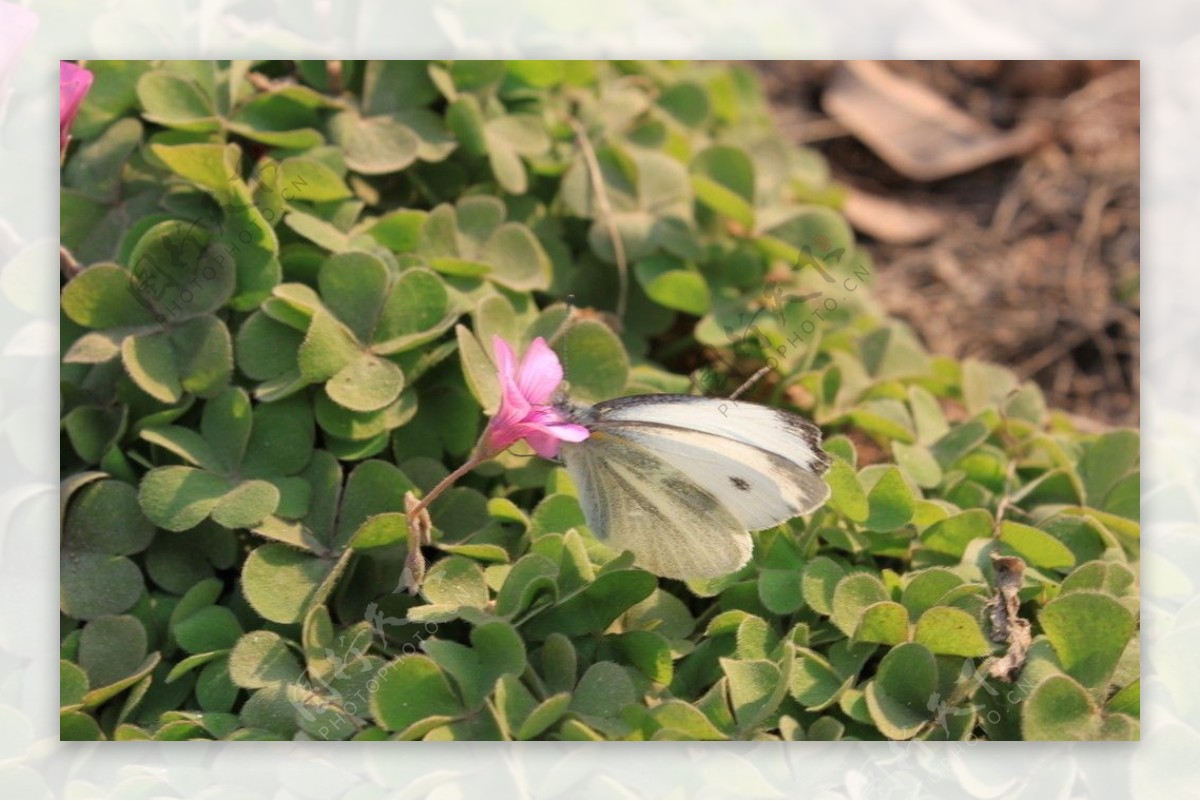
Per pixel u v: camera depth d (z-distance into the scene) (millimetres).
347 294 662
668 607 652
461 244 687
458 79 701
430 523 650
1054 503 678
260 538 657
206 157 662
